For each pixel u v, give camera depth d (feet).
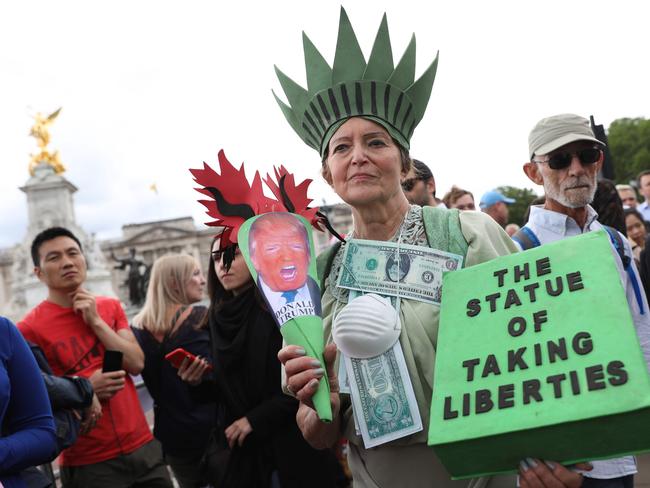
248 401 12.53
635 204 30.32
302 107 8.54
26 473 10.17
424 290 7.73
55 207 143.95
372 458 7.64
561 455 5.82
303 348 7.01
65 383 11.91
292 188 7.88
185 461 15.69
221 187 7.63
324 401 6.84
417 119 8.37
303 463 12.26
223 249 7.90
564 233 11.94
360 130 8.00
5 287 243.19
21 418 9.20
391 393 7.38
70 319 15.67
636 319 10.89
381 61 7.98
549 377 5.94
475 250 7.75
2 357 9.13
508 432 5.83
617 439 5.59
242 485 12.30
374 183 7.95
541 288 6.53
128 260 128.26
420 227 8.13
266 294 7.20
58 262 15.48
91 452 14.90
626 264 11.04
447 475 7.34
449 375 6.44
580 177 11.70
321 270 8.39
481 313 6.70
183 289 16.35
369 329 7.35
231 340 12.75
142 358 15.72
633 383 5.55
